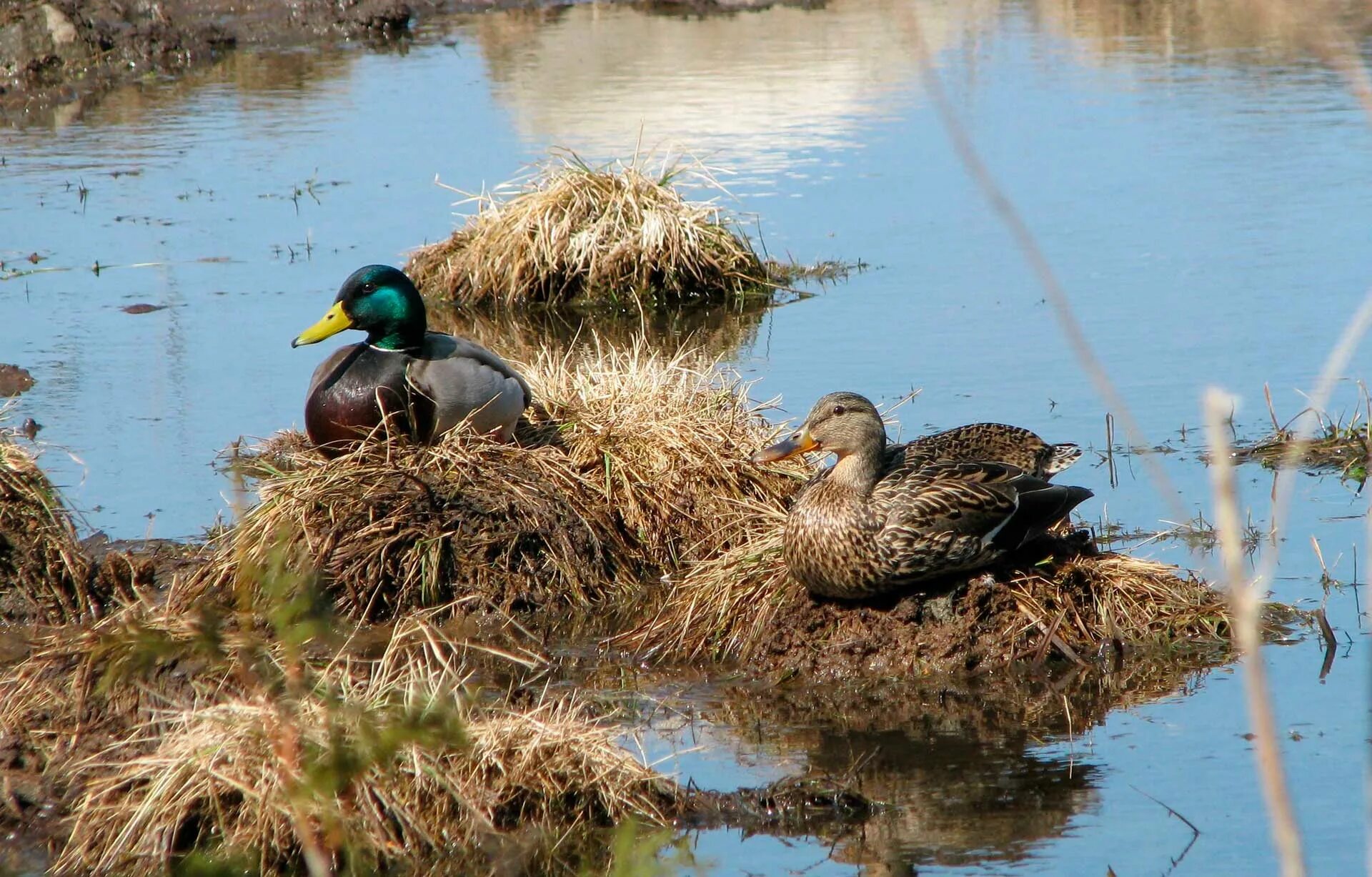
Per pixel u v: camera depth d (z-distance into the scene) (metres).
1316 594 10.72
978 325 17.27
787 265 20.16
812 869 7.65
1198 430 13.91
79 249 21.08
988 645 10.17
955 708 9.52
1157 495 12.59
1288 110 27.39
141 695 9.02
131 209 23.03
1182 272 18.67
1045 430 13.98
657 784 8.41
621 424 12.83
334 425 12.18
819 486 10.30
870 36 35.22
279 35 36.66
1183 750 8.74
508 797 8.27
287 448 13.91
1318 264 18.72
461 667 9.87
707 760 8.90
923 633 10.20
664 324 18.61
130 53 33.66
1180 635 10.29
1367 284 17.88
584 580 11.58
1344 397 14.55
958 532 10.06
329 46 36.12
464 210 22.27
